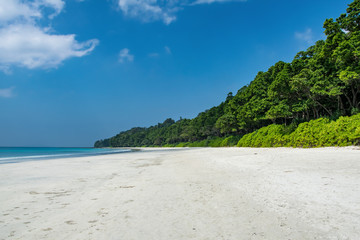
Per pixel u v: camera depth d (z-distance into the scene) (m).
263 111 36.97
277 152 17.39
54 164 16.34
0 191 6.84
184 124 117.00
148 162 17.33
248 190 5.95
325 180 6.14
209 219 4.04
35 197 6.04
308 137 20.11
